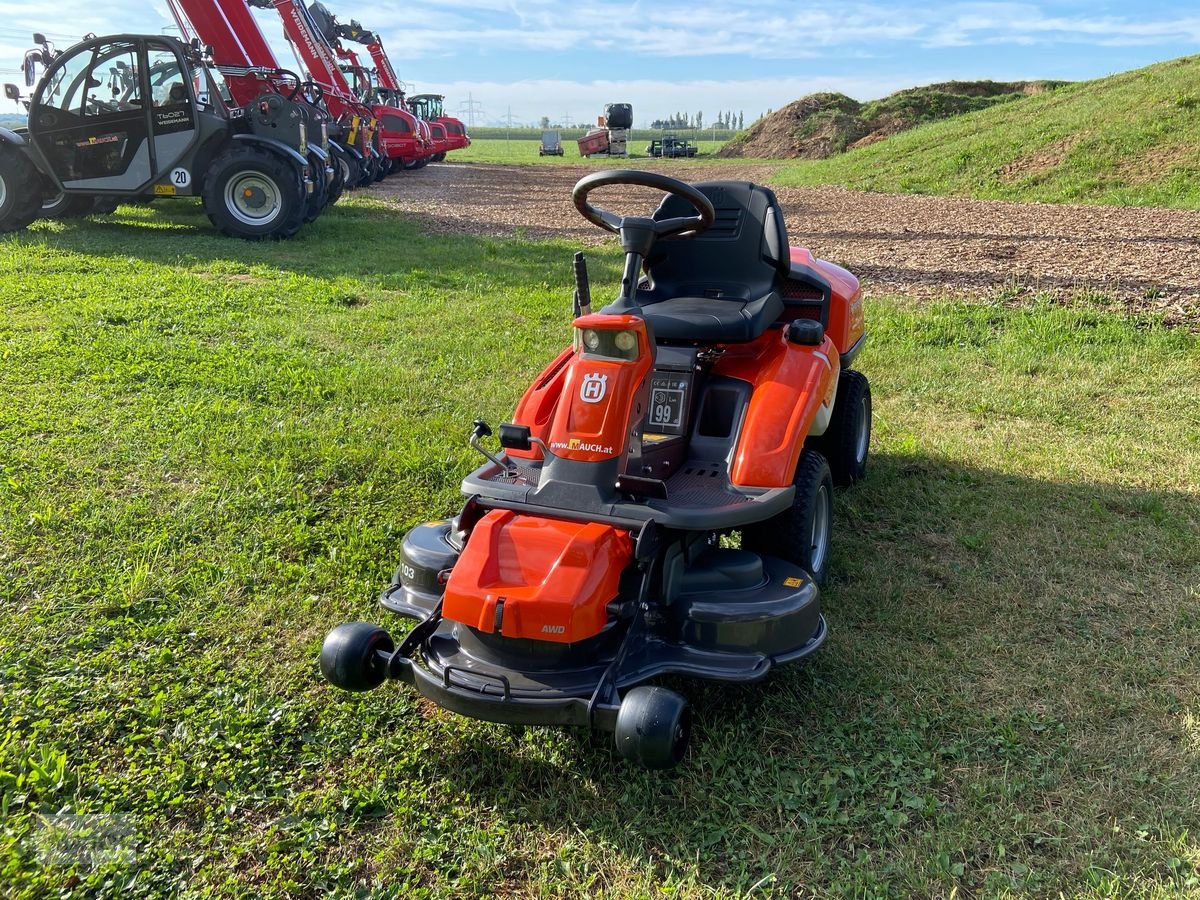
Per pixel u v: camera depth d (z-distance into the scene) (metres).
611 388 3.37
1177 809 2.92
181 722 3.34
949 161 25.69
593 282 11.20
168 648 3.76
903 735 3.29
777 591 3.36
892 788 3.04
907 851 2.78
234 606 4.11
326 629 3.98
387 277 11.26
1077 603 4.20
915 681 3.62
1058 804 2.97
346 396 6.75
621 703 2.88
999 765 3.15
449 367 7.52
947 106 47.22
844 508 5.24
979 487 5.47
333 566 4.45
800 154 49.09
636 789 3.04
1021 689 3.56
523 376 7.38
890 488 5.47
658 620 3.26
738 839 2.85
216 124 13.69
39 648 3.72
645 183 3.79
